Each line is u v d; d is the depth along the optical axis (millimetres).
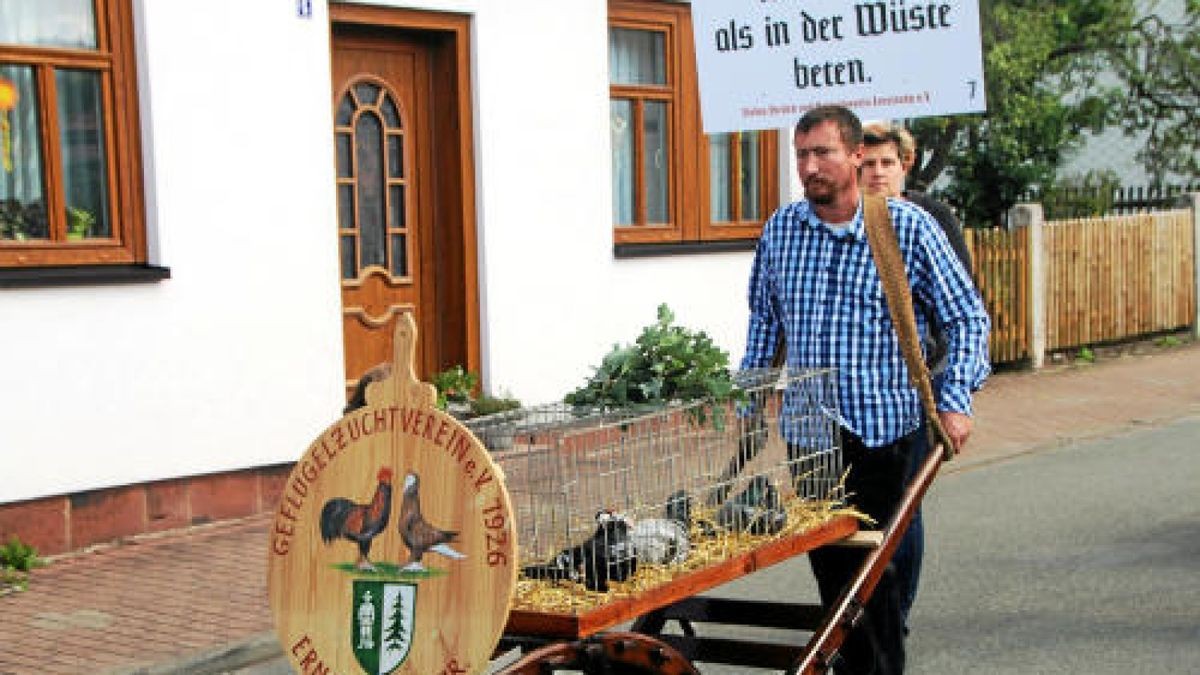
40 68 7742
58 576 7266
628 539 3768
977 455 10414
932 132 17062
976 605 6688
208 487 8328
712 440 4215
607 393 4125
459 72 9930
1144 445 10703
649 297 11234
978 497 9062
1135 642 6062
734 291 11938
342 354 9000
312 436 8836
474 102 9984
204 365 8297
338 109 9531
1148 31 19516
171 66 8109
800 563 7676
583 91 10602
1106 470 9797
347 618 3475
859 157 4770
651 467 4027
